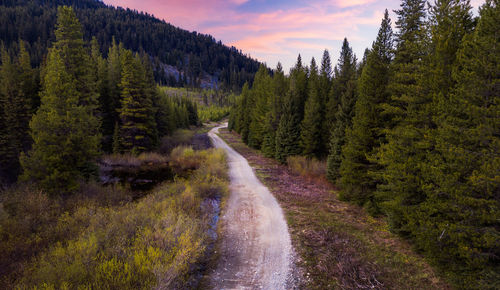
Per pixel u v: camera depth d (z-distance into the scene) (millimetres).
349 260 8609
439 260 7344
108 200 16797
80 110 17891
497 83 6328
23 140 25812
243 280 7887
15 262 8805
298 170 26109
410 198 9086
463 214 6500
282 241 10625
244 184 21688
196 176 22750
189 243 8578
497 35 6461
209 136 64312
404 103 12219
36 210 13547
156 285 6289
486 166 5895
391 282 7312
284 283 7676
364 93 13570
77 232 11180
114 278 6289
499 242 5797
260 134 43000
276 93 36219
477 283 6113
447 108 7395
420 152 8992
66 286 5730
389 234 10750
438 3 9812
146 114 33906
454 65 8125
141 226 10258
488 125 6098
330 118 26344
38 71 31188
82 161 17891
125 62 30500
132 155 32156
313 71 37312
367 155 12531
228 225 12617
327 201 16375
